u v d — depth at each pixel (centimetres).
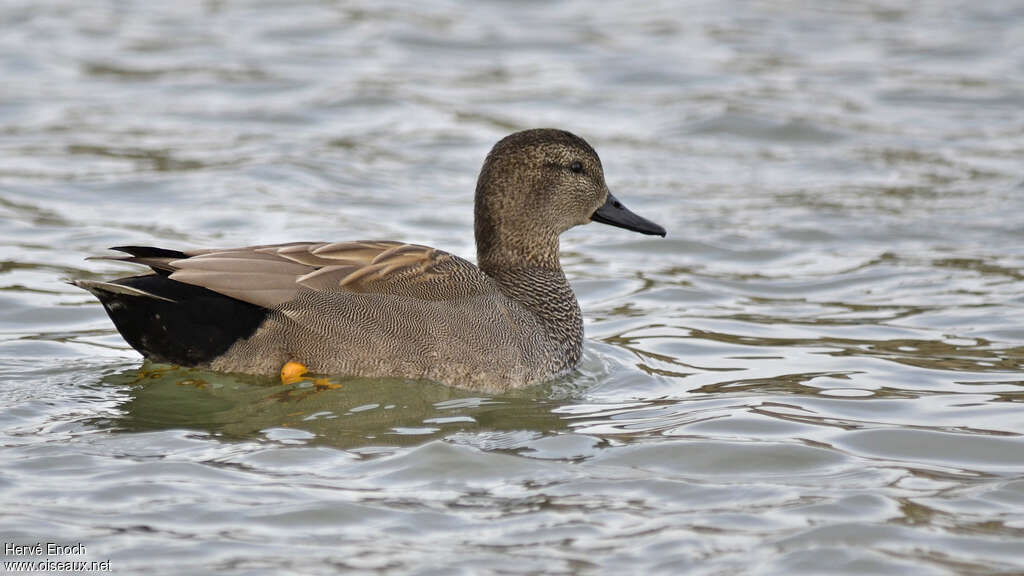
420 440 1102
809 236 1878
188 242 1759
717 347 1433
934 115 2489
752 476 1034
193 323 1181
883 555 888
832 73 2744
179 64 2697
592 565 868
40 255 1684
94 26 2931
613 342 1457
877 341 1444
